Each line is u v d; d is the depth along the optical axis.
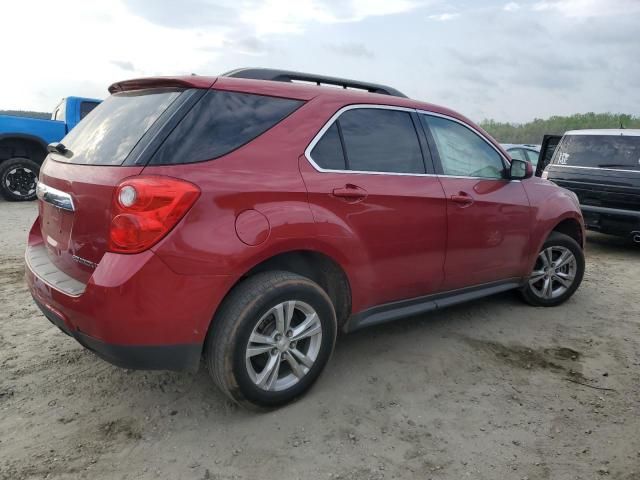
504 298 4.95
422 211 3.39
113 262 2.36
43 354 3.50
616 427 2.84
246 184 2.59
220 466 2.45
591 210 7.32
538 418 2.92
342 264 3.02
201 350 2.57
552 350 3.82
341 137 3.10
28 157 9.88
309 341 2.96
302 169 2.85
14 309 4.28
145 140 2.49
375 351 3.69
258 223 2.60
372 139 3.27
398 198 3.24
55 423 2.74
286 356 2.84
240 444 2.61
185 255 2.39
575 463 2.54
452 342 3.88
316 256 3.01
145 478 2.35
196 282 2.44
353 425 2.79
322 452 2.56
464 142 3.90
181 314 2.44
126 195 2.35
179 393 3.06
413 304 3.59
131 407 2.91
